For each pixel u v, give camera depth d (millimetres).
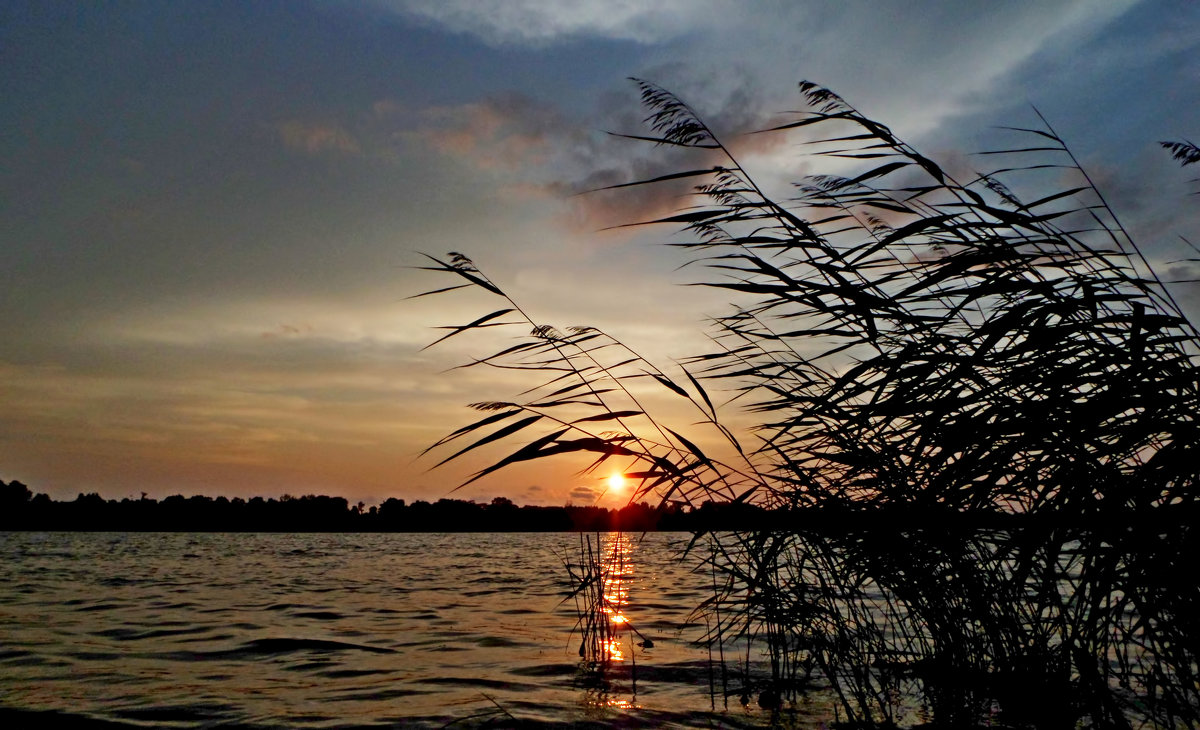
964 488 2979
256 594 10289
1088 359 2711
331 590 10891
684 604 8367
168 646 5914
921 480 3178
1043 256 3139
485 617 7695
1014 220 3053
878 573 3541
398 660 5254
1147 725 2971
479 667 4938
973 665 3379
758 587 3996
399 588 11211
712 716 3596
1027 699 3100
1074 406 2580
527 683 4414
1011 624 3205
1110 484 2469
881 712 3596
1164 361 2504
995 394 2869
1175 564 2279
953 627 3422
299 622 7363
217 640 6215
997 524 3227
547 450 3254
